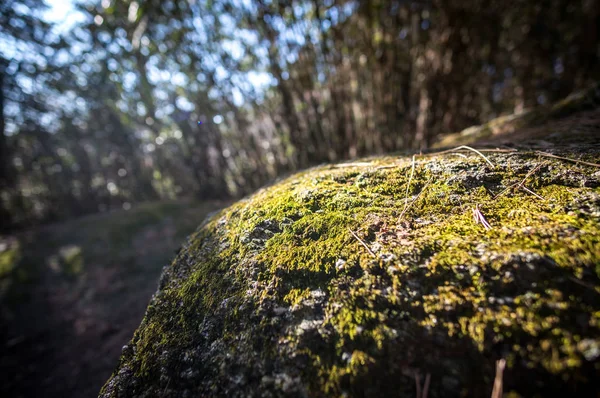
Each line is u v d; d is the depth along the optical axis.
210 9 3.16
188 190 6.35
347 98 3.49
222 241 1.20
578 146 1.16
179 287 1.10
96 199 7.22
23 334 3.10
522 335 0.63
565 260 0.70
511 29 4.40
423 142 3.49
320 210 1.14
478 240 0.83
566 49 4.54
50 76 5.13
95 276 3.73
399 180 1.20
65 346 2.84
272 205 1.24
